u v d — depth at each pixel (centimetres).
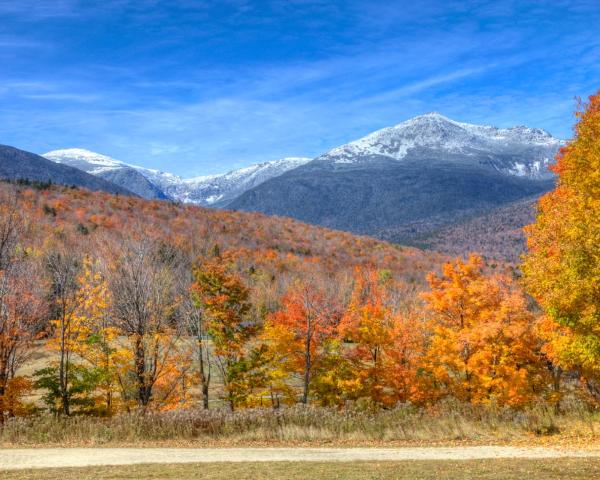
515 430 1883
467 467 1308
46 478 1247
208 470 1327
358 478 1182
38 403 3534
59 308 2892
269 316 3341
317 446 1772
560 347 1861
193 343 3155
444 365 2903
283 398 3644
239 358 3422
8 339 2650
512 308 2684
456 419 1983
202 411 2103
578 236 1520
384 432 1906
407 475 1205
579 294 1511
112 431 1936
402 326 3158
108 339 2733
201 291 3172
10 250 2934
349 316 3225
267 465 1392
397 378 3100
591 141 1739
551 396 2677
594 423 1870
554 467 1266
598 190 1641
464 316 2889
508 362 2719
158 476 1250
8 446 1800
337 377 3200
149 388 2727
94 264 3039
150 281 2767
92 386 2719
